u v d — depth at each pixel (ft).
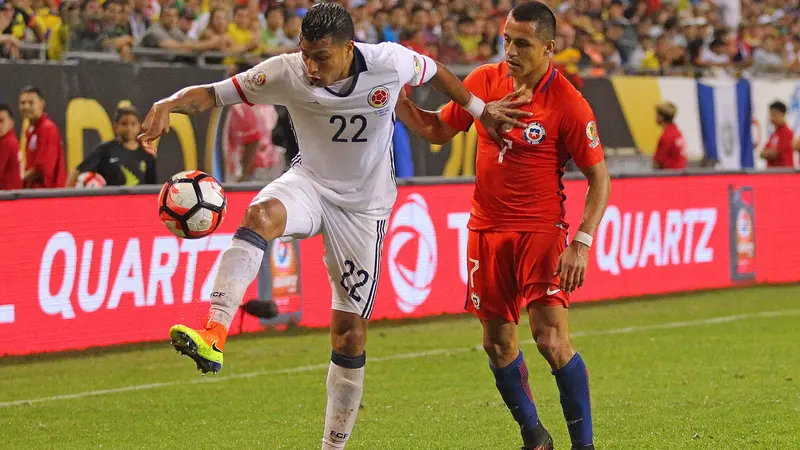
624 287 138.00
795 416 75.00
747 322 120.98
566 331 59.41
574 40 183.01
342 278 56.95
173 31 143.23
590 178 58.49
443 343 108.47
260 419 76.54
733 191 148.97
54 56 134.10
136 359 99.14
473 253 60.80
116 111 117.39
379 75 53.57
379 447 67.72
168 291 106.42
